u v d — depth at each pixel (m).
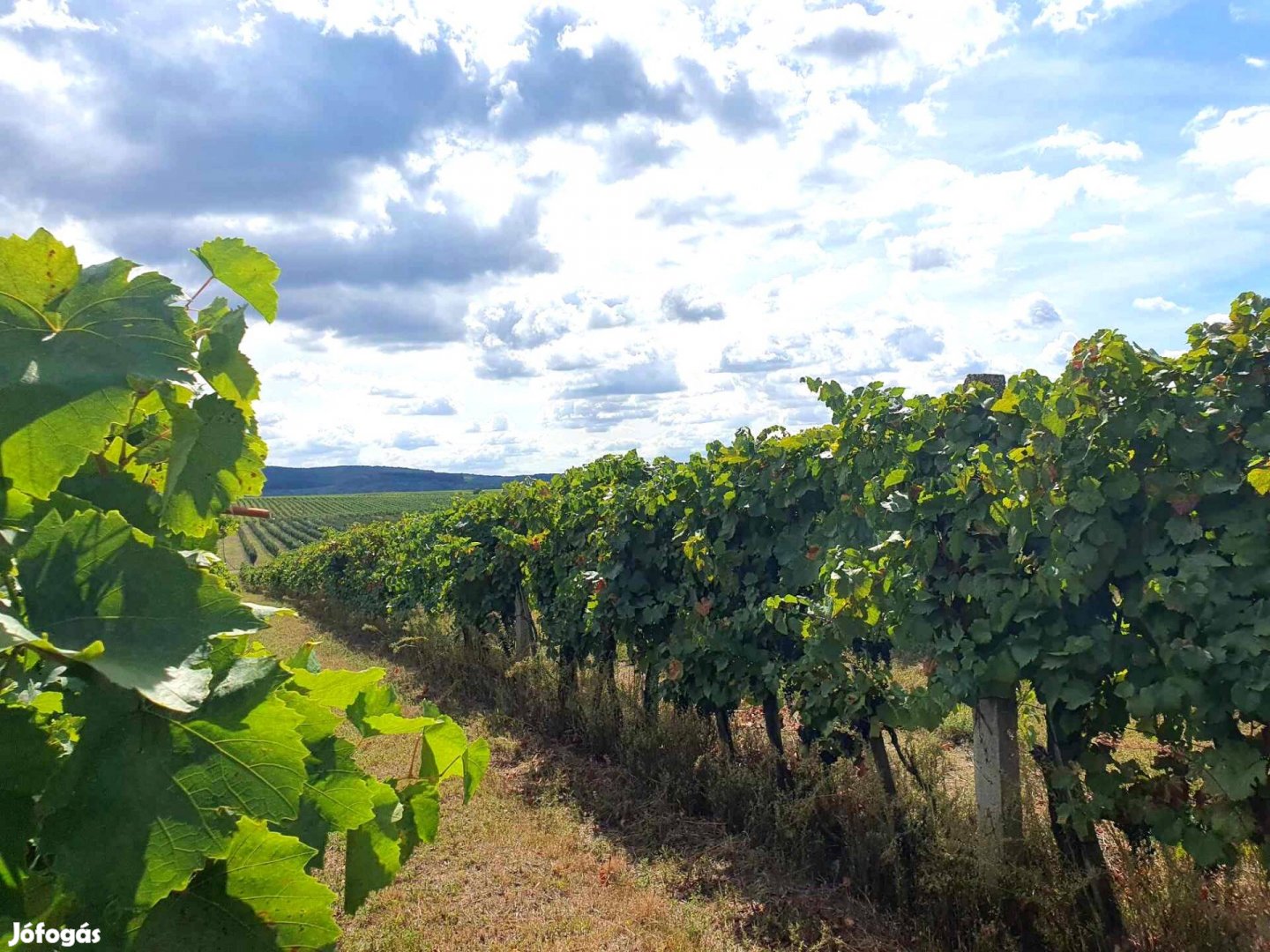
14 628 0.68
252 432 1.13
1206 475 3.12
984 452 3.82
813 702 4.48
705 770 5.47
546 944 3.89
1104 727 3.46
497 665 8.59
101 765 0.76
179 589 0.79
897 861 4.00
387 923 4.11
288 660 1.39
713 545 5.58
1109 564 3.31
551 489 9.18
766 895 4.27
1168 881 3.26
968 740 6.18
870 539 4.68
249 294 1.12
